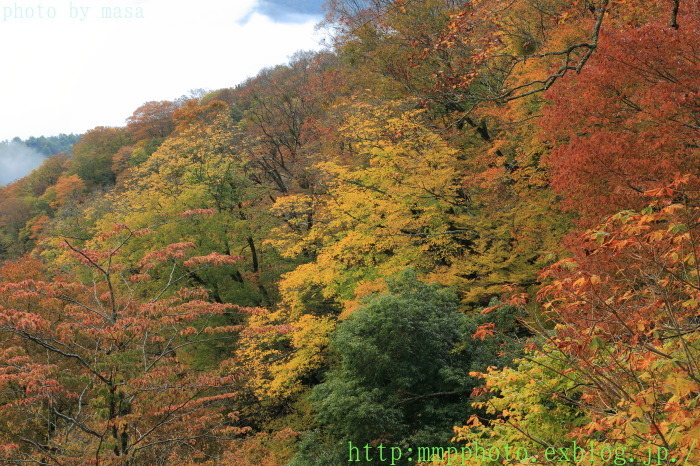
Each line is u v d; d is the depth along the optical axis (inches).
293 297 772.0
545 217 597.0
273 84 1593.3
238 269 1125.1
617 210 321.7
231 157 1189.1
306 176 1159.6
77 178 2388.0
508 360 523.8
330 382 591.2
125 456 336.8
